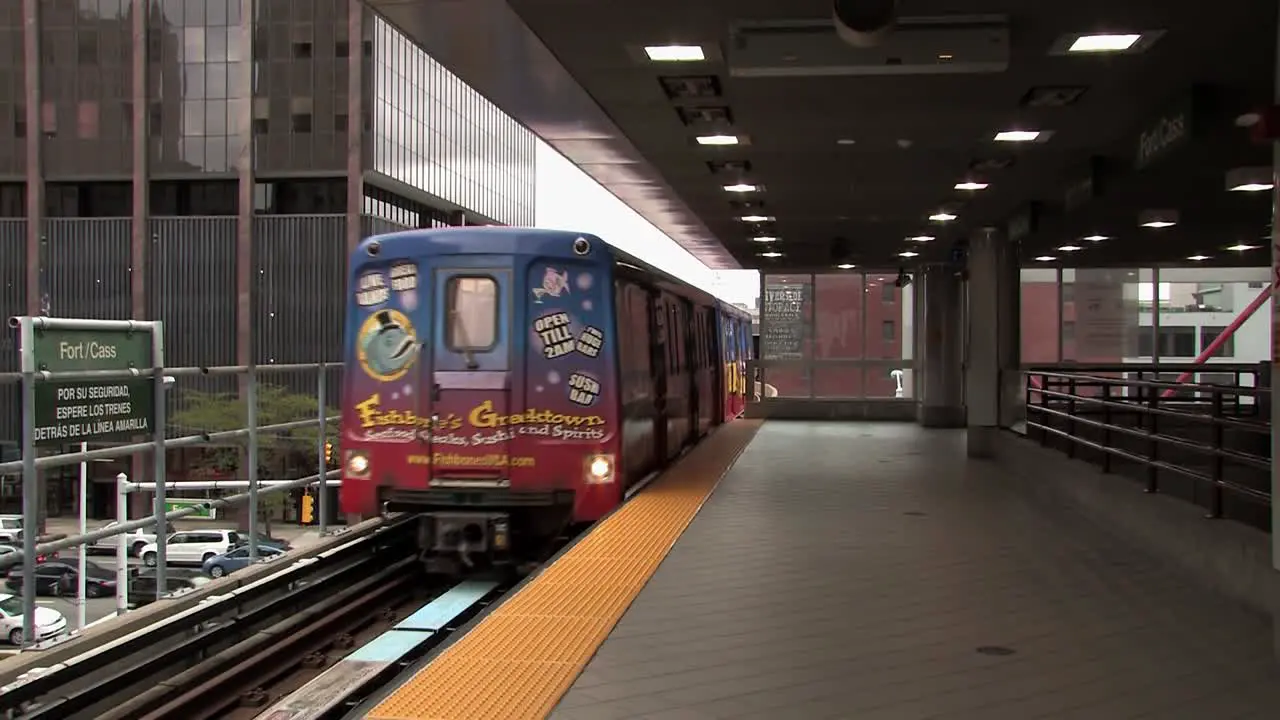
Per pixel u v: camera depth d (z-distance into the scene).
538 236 9.85
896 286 23.11
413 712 4.46
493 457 9.61
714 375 20.48
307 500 33.03
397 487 9.71
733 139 10.50
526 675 5.02
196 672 7.14
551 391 9.73
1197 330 24.84
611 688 4.90
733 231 18.02
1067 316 24.95
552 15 6.94
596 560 7.85
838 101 8.91
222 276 45.84
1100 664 5.33
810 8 6.74
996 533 9.27
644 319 11.98
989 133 10.07
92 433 6.74
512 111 9.85
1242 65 7.73
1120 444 14.19
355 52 45.62
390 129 48.53
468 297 9.77
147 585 14.53
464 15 7.40
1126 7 6.53
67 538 6.53
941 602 6.70
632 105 9.22
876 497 11.50
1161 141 9.08
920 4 6.53
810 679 5.07
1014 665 5.32
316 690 6.58
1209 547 7.11
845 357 23.95
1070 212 14.36
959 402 21.78
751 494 11.68
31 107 46.09
